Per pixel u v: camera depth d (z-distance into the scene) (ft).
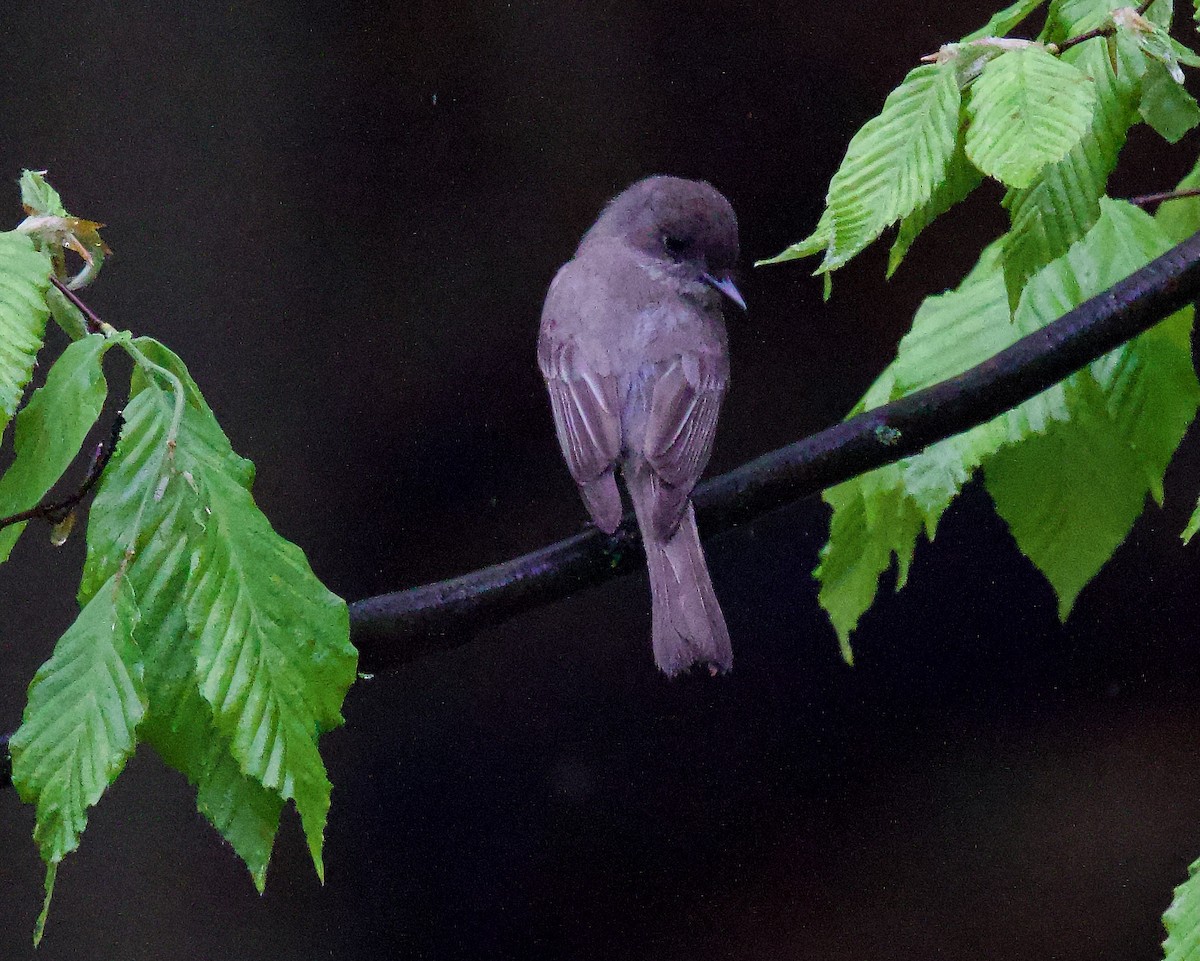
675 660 18.78
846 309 39.68
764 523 38.93
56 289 11.24
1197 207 16.08
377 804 37.11
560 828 37.24
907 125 11.23
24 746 9.10
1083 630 37.96
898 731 37.68
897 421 15.31
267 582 9.39
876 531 15.43
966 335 15.65
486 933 36.37
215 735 9.41
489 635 38.32
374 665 16.75
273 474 38.93
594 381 22.76
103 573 9.43
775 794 37.68
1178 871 36.40
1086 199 12.26
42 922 8.66
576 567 18.63
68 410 10.33
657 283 24.39
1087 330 14.71
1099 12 12.93
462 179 39.78
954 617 38.34
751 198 40.01
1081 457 14.93
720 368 23.50
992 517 38.58
